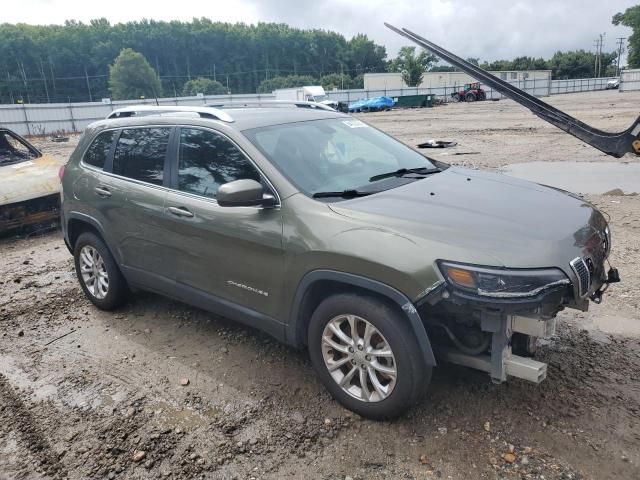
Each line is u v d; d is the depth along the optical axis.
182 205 4.00
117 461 3.08
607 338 4.16
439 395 3.49
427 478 2.82
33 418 3.52
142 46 148.62
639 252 5.98
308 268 3.26
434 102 55.03
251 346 4.30
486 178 4.02
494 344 2.96
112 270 4.88
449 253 2.82
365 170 3.97
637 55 100.62
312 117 4.41
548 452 2.96
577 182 10.17
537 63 116.62
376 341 3.18
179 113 4.35
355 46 163.12
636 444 2.99
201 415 3.45
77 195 4.98
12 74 132.75
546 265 2.79
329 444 3.12
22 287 5.98
